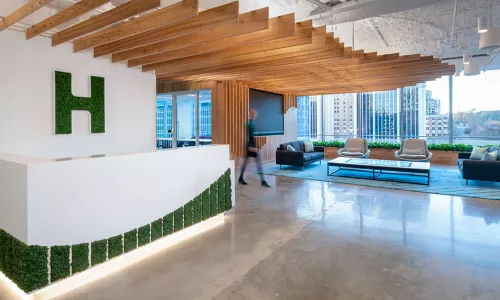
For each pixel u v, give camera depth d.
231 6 3.54
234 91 10.08
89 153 5.53
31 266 2.65
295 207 5.66
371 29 7.53
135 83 6.36
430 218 4.95
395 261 3.40
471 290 2.80
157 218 3.78
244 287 2.88
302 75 8.38
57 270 2.82
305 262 3.39
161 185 3.84
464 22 7.02
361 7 5.36
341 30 7.59
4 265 2.89
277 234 4.29
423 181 8.03
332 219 4.93
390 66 7.26
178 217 4.07
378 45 8.88
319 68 7.32
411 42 8.59
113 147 5.93
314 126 15.67
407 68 7.52
